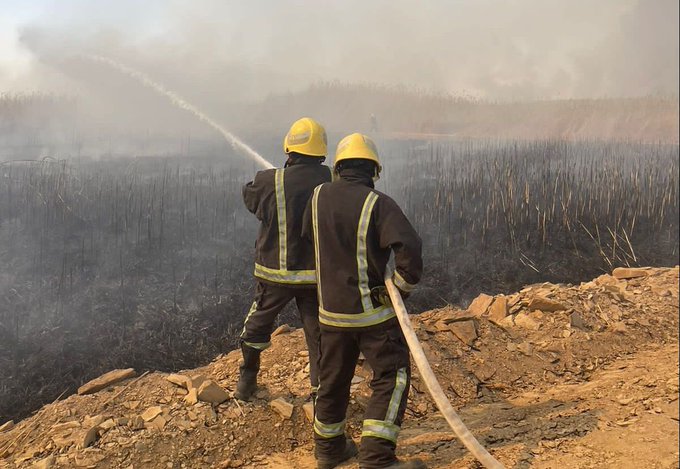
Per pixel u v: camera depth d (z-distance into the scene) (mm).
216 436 3197
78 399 3539
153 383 3680
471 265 9367
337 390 2836
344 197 2670
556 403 3578
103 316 6793
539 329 4605
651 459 2670
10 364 5824
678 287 5750
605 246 10328
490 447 3000
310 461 3074
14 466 2998
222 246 9078
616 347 4527
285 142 3279
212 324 6914
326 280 2703
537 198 11742
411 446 3119
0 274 7418
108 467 2936
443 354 4176
